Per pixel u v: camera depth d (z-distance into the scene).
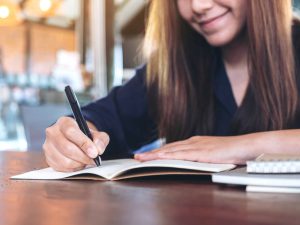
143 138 1.25
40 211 0.46
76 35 4.16
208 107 1.12
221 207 0.46
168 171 0.66
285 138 0.74
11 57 3.95
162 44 1.15
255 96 1.04
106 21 4.04
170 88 1.13
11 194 0.57
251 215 0.42
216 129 1.12
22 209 0.47
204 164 0.69
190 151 0.75
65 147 0.75
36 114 1.83
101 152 0.76
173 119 1.13
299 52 1.09
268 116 1.03
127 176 0.66
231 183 0.57
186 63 1.12
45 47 4.08
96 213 0.44
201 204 0.48
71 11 4.14
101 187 0.61
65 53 4.13
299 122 1.05
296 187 0.53
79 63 4.15
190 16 1.05
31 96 4.03
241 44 1.10
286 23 1.03
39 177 0.71
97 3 4.06
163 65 1.15
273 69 1.02
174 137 1.14
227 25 1.03
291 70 1.03
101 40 4.07
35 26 4.02
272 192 0.54
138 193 0.55
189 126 1.12
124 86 1.26
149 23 1.20
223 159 0.73
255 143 0.74
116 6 3.93
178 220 0.41
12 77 3.96
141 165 0.67
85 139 0.75
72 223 0.41
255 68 1.03
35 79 4.05
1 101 3.91
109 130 1.14
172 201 0.50
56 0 4.07
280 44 1.02
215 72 1.13
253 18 1.01
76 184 0.64
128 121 1.21
